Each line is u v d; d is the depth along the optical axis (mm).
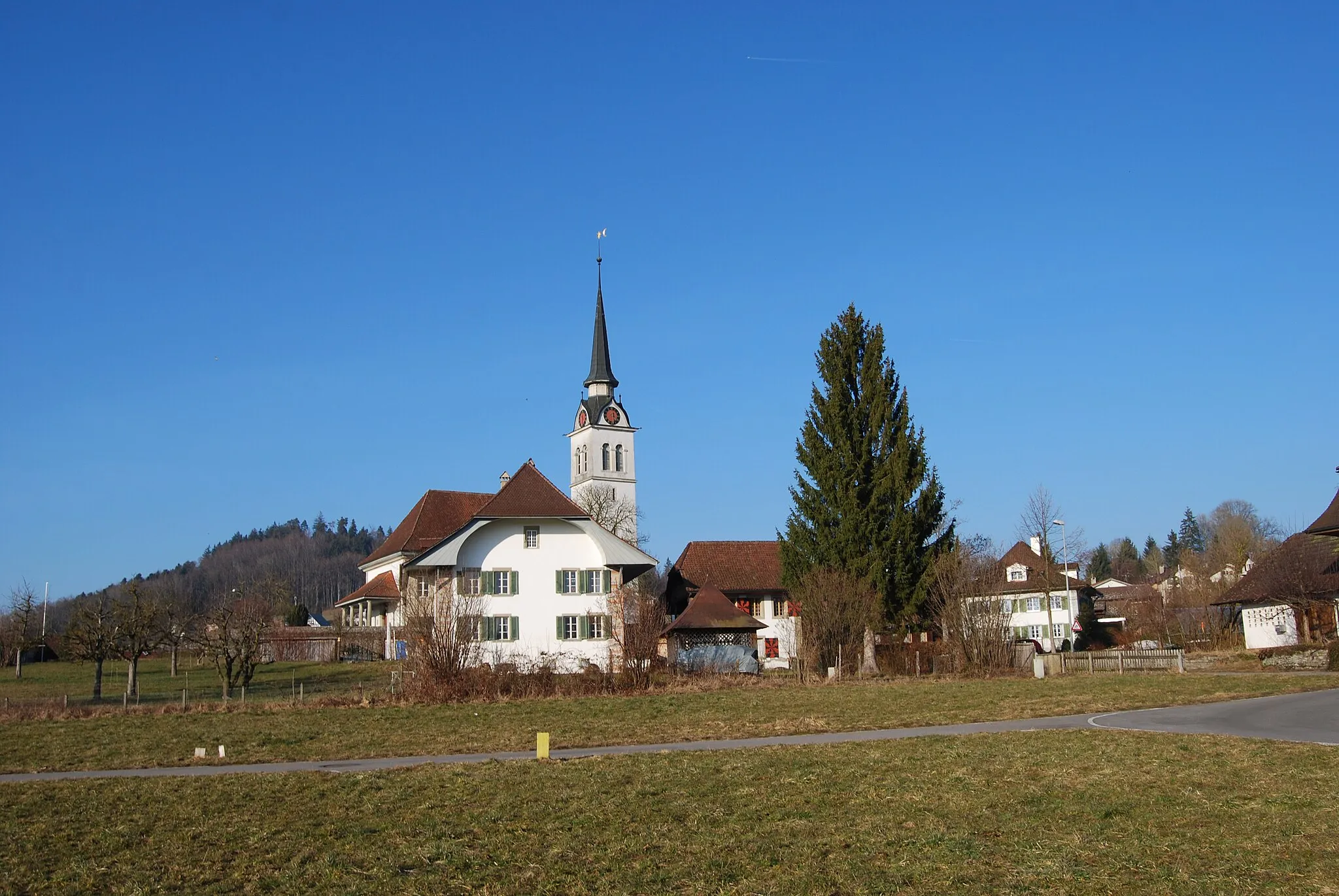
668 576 88062
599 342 122250
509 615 62250
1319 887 12867
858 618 55438
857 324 62625
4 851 17266
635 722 34906
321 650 76125
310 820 18984
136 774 25953
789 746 27234
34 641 79438
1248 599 64125
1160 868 13938
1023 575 96250
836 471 60312
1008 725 30938
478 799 20406
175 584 169000
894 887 13742
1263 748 22750
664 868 15055
